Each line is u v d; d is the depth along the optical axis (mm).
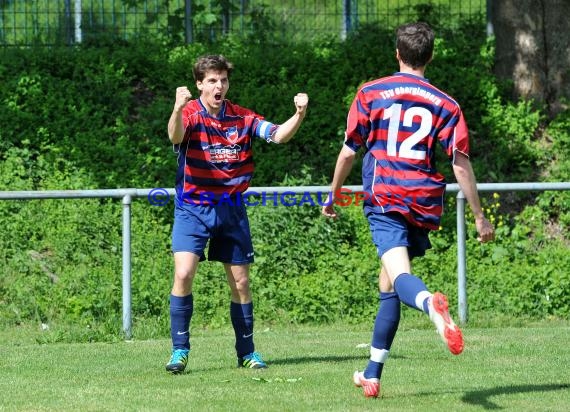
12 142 49250
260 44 58156
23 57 53625
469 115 53656
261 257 37500
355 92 53719
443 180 19828
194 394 20750
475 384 21766
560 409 18750
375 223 19656
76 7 57938
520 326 34500
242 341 24922
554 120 53062
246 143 24109
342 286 36469
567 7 53750
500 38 55312
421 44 19625
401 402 19562
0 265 35250
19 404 19953
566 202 47625
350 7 59812
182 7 59250
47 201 37719
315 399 20016
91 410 19188
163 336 32656
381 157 19500
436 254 39719
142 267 34844
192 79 54406
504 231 40688
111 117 51812
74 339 31562
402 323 34656
